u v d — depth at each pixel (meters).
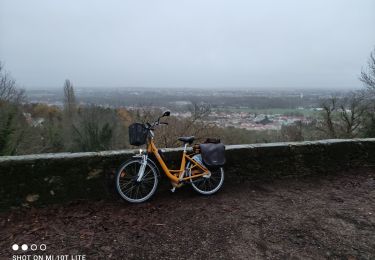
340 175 5.21
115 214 3.68
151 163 4.06
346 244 3.11
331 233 3.32
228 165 4.68
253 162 4.80
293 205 4.03
